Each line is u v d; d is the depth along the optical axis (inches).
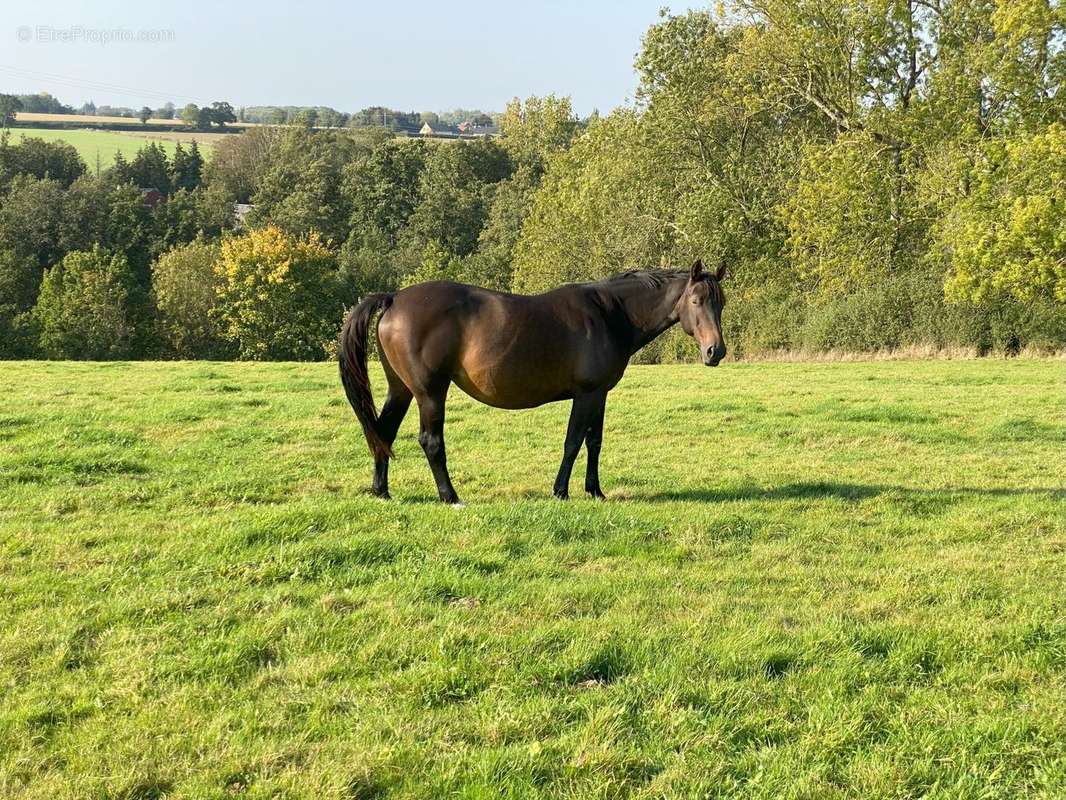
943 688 179.8
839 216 1322.6
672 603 221.1
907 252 1384.1
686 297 323.3
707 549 271.7
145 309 2261.3
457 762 146.9
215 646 187.5
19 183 2736.2
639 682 175.8
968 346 1146.7
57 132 4544.8
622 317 329.1
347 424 501.4
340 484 356.5
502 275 2454.5
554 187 1950.1
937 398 669.9
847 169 1309.1
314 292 2319.1
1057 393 701.3
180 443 435.2
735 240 1501.0
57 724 157.6
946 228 1209.4
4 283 2276.1
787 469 414.0
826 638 198.7
